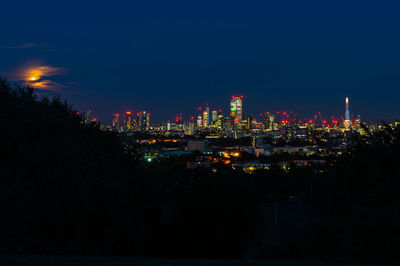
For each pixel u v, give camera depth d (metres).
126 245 16.36
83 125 22.66
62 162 13.81
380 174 15.57
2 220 11.13
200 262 11.11
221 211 19.00
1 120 12.48
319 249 16.83
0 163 12.15
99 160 16.48
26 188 12.47
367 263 13.06
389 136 16.97
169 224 20.12
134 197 19.08
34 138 13.25
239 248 19.06
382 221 14.55
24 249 11.37
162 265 9.81
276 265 10.84
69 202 13.34
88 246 13.91
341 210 20.67
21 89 15.83
